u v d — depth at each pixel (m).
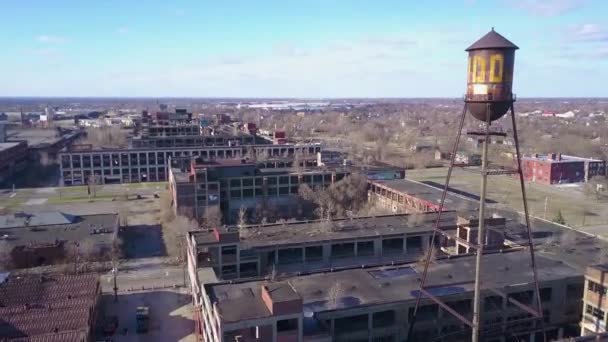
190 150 190.12
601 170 183.25
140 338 67.88
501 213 107.75
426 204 114.56
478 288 52.16
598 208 141.88
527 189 168.00
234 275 81.38
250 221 128.62
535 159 186.12
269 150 194.38
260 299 56.69
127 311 75.94
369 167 155.88
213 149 191.12
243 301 56.06
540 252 80.69
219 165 136.38
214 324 54.41
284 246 85.25
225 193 134.75
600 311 62.44
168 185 167.50
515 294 67.00
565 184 177.62
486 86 48.94
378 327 60.91
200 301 66.56
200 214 127.75
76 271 90.56
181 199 126.19
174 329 70.62
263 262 84.25
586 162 182.38
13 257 92.50
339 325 60.66
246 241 86.50
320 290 64.12
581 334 65.69
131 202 151.25
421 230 93.44
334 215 128.75
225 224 126.31
